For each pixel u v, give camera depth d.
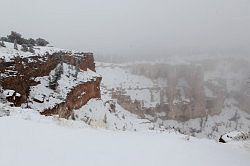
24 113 10.94
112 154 6.83
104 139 8.34
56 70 39.22
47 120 10.16
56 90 36.03
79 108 43.00
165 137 10.59
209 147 10.52
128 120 55.59
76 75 44.91
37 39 55.44
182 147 8.91
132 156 6.91
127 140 8.70
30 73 33.16
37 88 33.12
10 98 24.33
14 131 7.55
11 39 45.66
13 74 29.05
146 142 8.77
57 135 7.85
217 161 7.91
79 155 6.38
